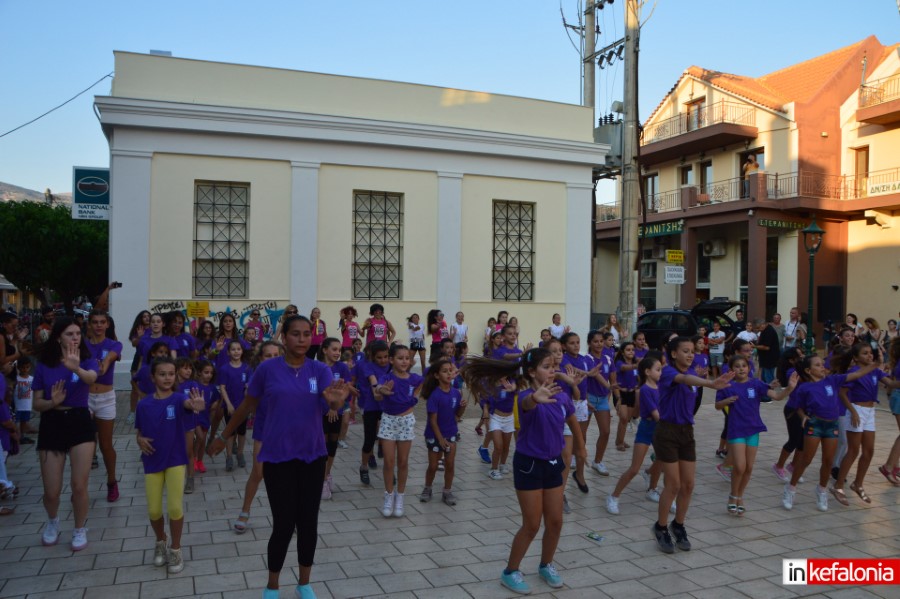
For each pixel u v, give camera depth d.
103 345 6.39
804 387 6.75
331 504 6.73
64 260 24.81
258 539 5.61
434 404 6.67
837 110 23.45
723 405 6.48
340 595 4.55
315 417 4.36
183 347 8.80
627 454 9.16
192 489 7.01
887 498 7.19
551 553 4.77
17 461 8.23
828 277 23.42
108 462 6.54
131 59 12.90
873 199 21.67
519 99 16.05
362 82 14.52
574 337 7.64
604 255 31.47
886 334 16.36
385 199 14.71
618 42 16.78
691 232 25.36
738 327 17.80
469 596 4.57
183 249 13.10
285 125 13.63
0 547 5.32
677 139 25.45
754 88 25.53
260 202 13.62
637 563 5.23
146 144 12.82
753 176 22.58
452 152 15.12
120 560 5.09
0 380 6.30
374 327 12.72
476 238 15.49
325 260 14.09
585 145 16.34
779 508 6.79
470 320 15.38
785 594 4.70
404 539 5.70
